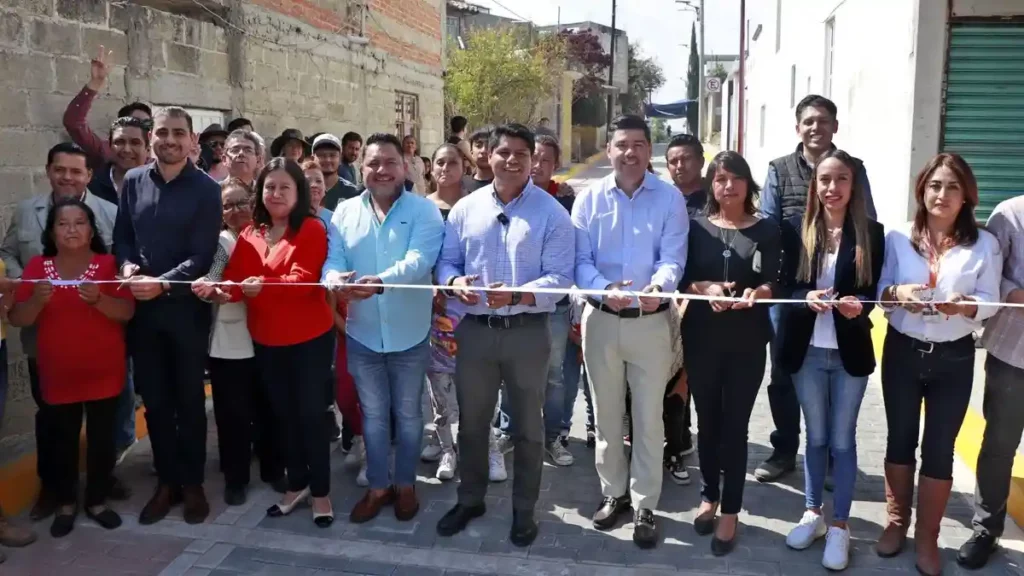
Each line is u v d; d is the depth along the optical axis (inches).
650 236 152.8
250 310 163.3
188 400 164.9
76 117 207.3
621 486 163.8
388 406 167.2
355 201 166.1
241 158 196.5
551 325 185.3
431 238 160.9
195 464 167.6
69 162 173.0
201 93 275.1
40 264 161.0
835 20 436.8
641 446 156.3
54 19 210.5
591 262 157.2
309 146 285.9
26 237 177.3
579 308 188.9
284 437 168.9
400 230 160.4
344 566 150.3
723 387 152.9
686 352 154.2
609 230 155.3
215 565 150.9
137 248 163.6
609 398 158.9
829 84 457.7
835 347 145.9
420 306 163.3
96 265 160.9
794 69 588.1
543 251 152.3
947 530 160.2
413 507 168.6
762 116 800.3
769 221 151.8
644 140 151.9
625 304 144.6
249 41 301.9
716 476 159.5
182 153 160.4
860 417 224.7
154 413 165.3
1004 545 154.2
